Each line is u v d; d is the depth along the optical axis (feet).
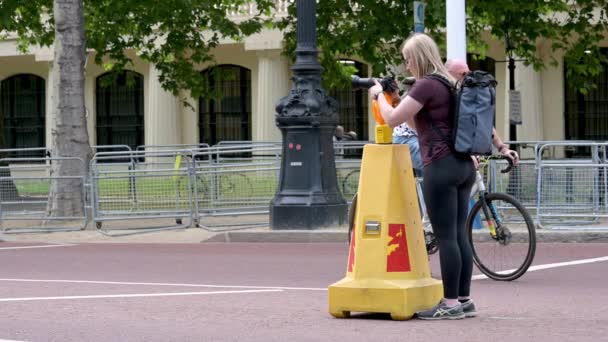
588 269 59.72
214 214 90.94
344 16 126.52
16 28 136.05
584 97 155.84
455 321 41.52
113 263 67.26
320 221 81.10
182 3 127.44
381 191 41.75
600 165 79.97
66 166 96.94
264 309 45.55
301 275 59.11
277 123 82.84
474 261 55.83
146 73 181.47
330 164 82.84
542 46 152.97
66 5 102.58
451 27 77.71
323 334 39.04
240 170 91.04
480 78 40.45
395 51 123.65
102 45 133.28
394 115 40.55
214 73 137.08
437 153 40.70
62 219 94.89
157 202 91.35
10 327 41.42
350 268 43.01
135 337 38.99
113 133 186.39
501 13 116.67
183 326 41.24
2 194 94.27
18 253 75.66
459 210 41.91
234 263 65.87
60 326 41.52
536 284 53.78
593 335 38.32
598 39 122.31
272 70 167.02
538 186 80.74
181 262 67.05
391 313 41.52
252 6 161.89
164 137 176.96
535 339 37.58
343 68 134.41
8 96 192.44
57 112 102.22
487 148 40.75
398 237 41.91
